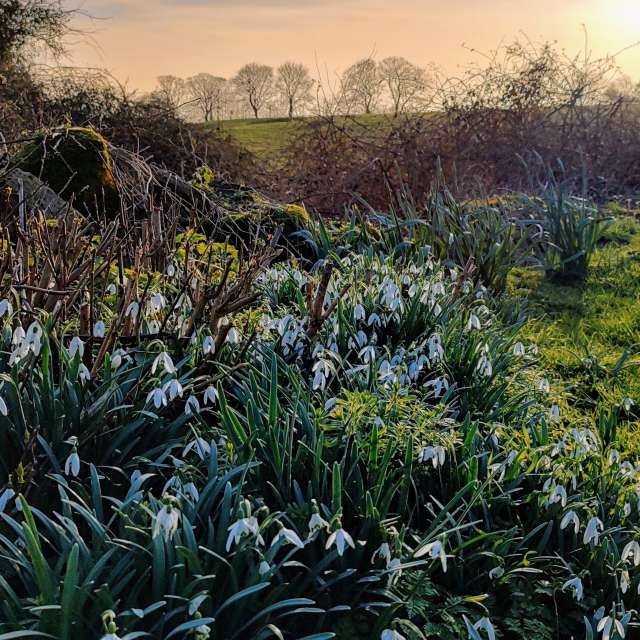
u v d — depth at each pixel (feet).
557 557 9.03
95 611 6.82
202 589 7.25
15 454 9.14
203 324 11.82
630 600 9.06
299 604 7.59
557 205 25.48
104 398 9.54
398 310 14.26
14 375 9.09
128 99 31.12
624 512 9.84
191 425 10.04
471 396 12.66
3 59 34.65
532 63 32.91
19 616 7.10
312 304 13.17
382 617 7.76
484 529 9.71
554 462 10.30
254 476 9.21
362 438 10.07
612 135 34.81
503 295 20.77
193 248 15.46
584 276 23.80
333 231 23.34
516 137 31.83
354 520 9.05
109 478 9.32
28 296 10.92
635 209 32.71
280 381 12.06
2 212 13.20
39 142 21.15
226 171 30.07
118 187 19.52
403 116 32.94
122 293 11.64
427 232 21.99
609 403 14.87
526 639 8.35
